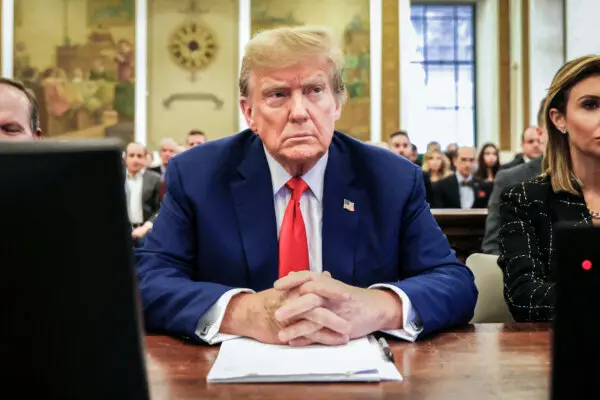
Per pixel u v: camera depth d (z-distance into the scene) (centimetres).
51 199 63
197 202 160
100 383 66
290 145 148
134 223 738
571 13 1129
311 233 163
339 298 126
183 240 161
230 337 130
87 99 1179
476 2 1401
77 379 66
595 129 175
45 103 1170
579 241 64
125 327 66
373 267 160
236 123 1182
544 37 1182
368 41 1178
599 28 1053
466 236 405
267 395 96
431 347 126
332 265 159
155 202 747
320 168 164
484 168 783
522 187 191
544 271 180
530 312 166
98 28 1177
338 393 97
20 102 204
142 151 750
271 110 147
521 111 1230
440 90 1432
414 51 1421
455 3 1414
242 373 104
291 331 122
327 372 103
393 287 137
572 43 1126
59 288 64
